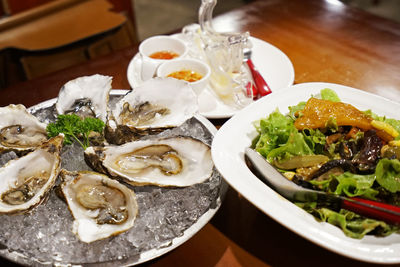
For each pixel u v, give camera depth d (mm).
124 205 380
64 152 419
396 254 304
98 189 390
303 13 718
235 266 353
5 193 385
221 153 376
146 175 416
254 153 385
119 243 342
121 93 487
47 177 403
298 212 339
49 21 829
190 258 356
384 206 344
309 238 312
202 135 444
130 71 552
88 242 337
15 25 795
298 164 389
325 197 346
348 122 405
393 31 674
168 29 1295
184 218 357
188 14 1381
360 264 352
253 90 529
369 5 1338
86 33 796
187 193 383
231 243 367
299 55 616
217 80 529
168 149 432
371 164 373
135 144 424
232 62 540
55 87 546
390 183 357
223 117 480
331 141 403
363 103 443
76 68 582
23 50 783
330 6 738
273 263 353
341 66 595
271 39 650
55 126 416
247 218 386
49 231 349
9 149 413
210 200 371
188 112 440
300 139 394
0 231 347
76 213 367
